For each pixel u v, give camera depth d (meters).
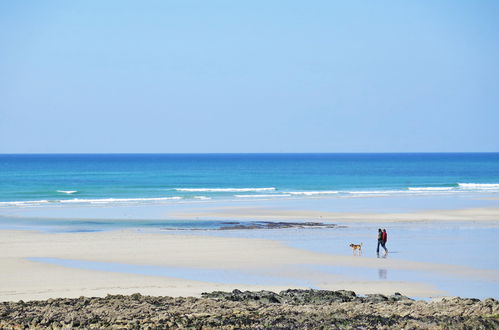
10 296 37.72
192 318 28.72
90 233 68.19
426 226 76.75
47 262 49.88
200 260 51.47
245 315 29.72
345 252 56.09
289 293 36.84
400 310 31.25
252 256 53.56
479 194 133.00
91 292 38.94
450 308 31.03
